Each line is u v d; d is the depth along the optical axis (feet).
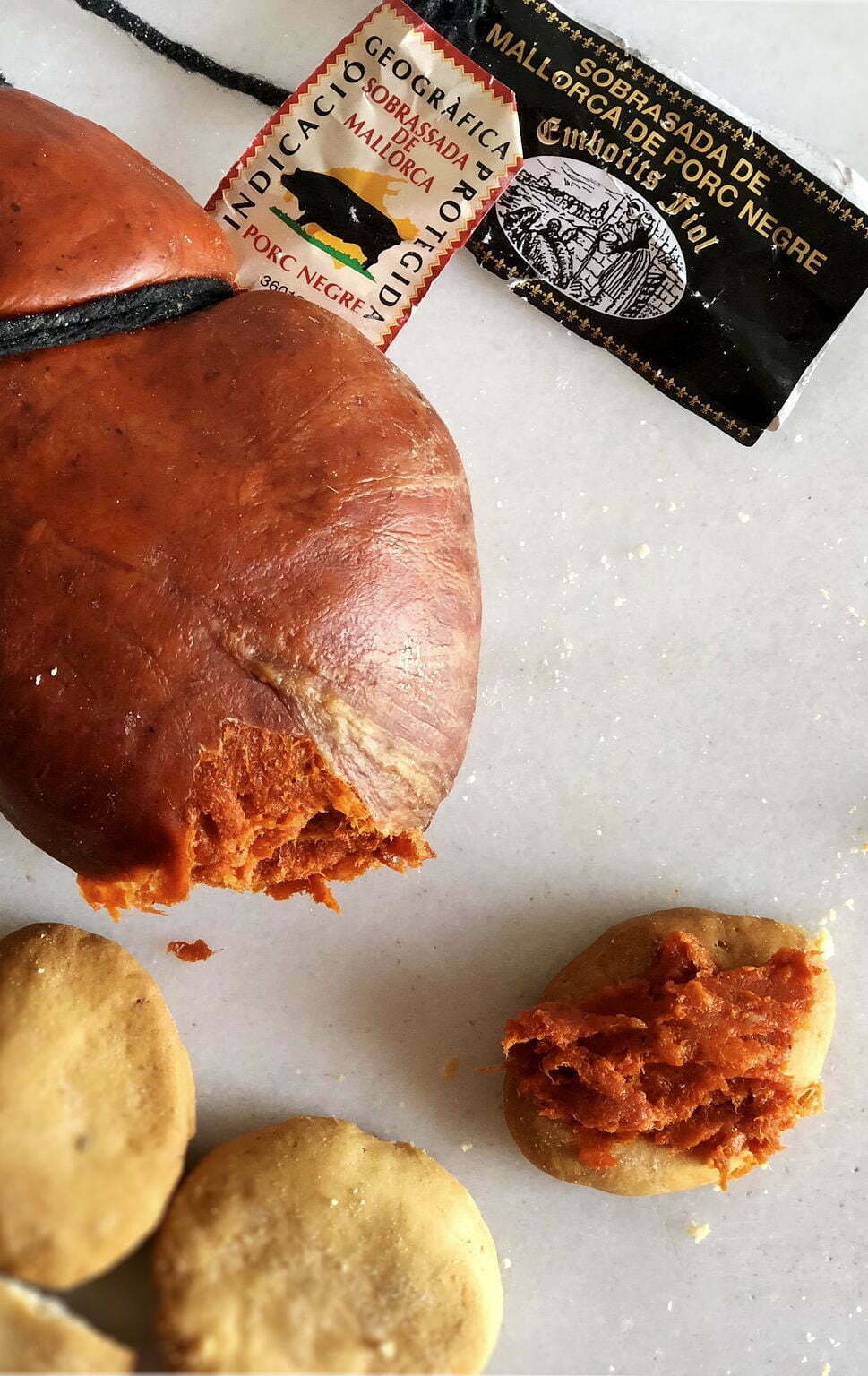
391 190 0.52
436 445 0.44
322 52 0.56
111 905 0.44
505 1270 0.54
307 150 0.52
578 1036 0.51
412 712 0.42
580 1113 0.51
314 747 0.40
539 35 0.55
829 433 0.58
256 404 0.41
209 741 0.39
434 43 0.50
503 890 0.56
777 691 0.57
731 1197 0.55
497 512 0.57
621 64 0.55
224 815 0.40
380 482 0.42
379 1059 0.55
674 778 0.57
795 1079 0.53
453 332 0.57
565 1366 0.54
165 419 0.40
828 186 0.55
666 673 0.58
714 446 0.57
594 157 0.55
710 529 0.57
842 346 0.57
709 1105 0.52
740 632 0.57
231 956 0.55
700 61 0.57
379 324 0.54
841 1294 0.55
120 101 0.55
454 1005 0.56
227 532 0.39
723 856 0.57
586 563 0.58
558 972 0.55
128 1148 0.46
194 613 0.39
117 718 0.39
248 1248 0.46
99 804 0.40
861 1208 0.56
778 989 0.53
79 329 0.41
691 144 0.55
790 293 0.56
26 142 0.42
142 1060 0.49
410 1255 0.48
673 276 0.56
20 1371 0.38
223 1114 0.54
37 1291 0.41
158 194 0.44
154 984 0.52
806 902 0.57
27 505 0.39
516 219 0.56
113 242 0.41
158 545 0.39
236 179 0.52
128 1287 0.44
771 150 0.55
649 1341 0.55
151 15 0.55
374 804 0.42
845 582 0.57
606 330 0.57
